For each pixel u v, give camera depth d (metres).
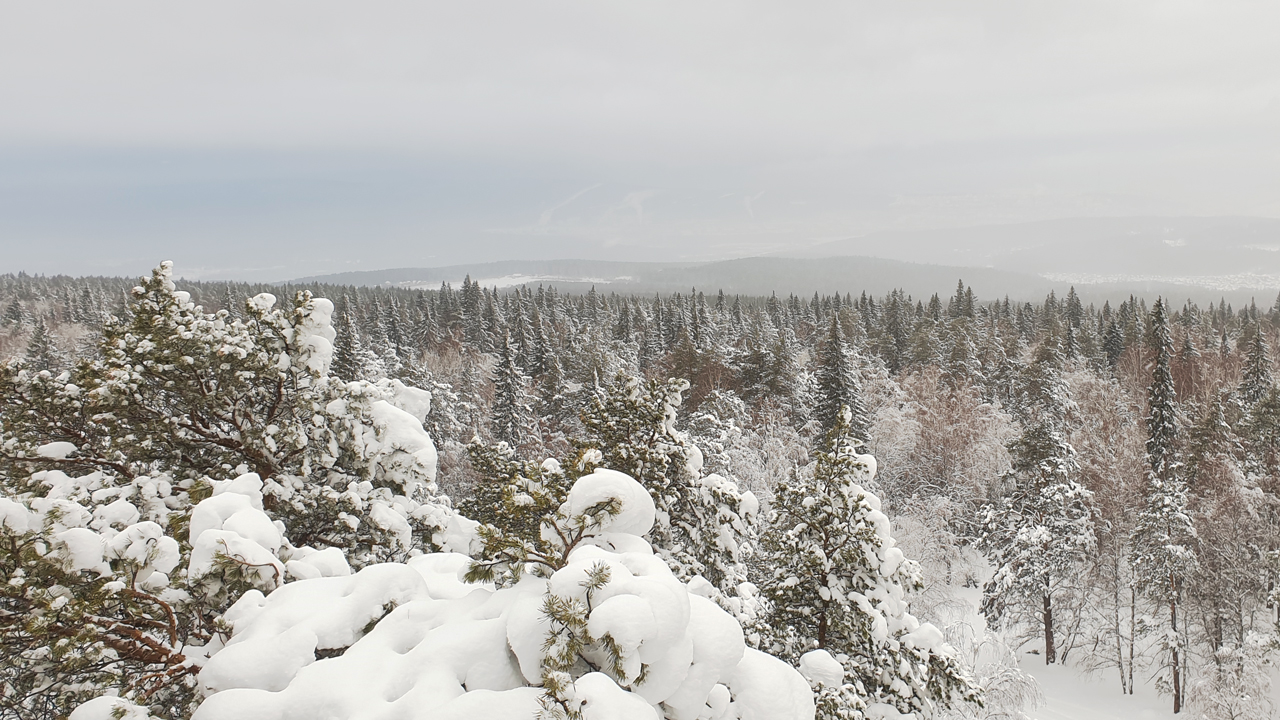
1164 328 56.38
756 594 11.84
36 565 4.87
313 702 3.96
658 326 101.12
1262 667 27.56
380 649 4.35
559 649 3.93
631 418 11.88
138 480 8.78
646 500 5.29
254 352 10.07
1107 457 39.09
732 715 4.48
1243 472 36.19
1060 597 33.75
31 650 4.76
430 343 97.75
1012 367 61.97
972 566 39.66
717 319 108.06
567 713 3.57
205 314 10.47
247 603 5.04
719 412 37.28
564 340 92.38
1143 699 30.98
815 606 11.86
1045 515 32.38
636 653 3.86
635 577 4.18
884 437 43.34
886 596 11.28
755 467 30.62
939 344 70.12
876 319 118.00
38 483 8.66
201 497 7.30
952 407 47.41
